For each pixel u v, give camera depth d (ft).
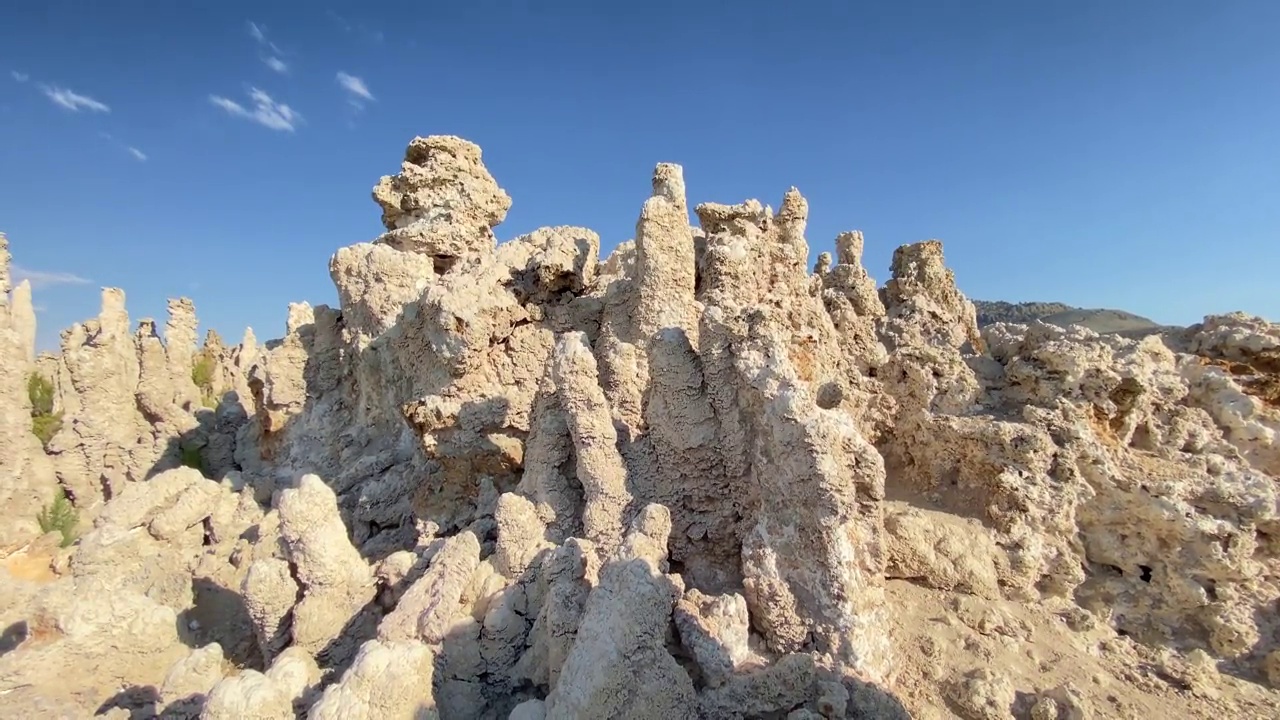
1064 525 27.32
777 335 27.17
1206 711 21.54
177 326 93.91
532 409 34.01
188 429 75.51
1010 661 22.79
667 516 24.49
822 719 19.80
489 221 60.64
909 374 32.37
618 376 32.40
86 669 27.71
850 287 44.91
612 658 18.38
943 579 25.89
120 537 39.93
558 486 30.71
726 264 34.01
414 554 31.78
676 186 35.37
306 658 26.50
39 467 69.26
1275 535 27.07
